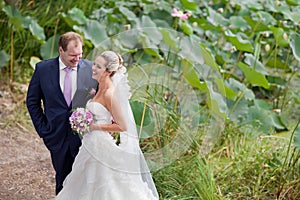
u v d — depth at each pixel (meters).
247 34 6.70
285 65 6.39
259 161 4.66
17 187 4.46
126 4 6.91
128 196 3.50
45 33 6.88
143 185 3.60
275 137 5.21
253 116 5.63
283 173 4.58
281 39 6.04
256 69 5.52
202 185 4.25
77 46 3.60
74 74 3.71
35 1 7.11
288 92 6.37
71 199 3.58
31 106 3.79
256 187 4.44
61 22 6.91
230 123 5.45
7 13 6.09
